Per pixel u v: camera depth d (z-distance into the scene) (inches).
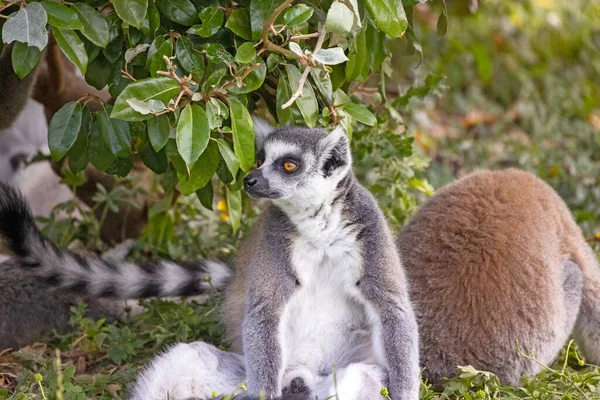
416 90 530.0
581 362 400.5
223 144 339.9
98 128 377.1
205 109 341.4
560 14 1001.5
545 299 386.3
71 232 551.2
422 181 544.7
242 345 390.6
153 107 322.3
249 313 355.9
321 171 350.3
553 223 416.8
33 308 467.8
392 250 361.7
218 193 533.3
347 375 346.6
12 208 434.3
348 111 389.1
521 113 850.1
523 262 387.9
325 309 365.1
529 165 716.7
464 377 367.6
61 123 356.2
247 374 351.3
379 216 362.6
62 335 466.3
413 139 514.6
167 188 473.4
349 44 385.1
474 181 426.0
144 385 366.0
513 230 395.9
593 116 865.5
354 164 508.7
